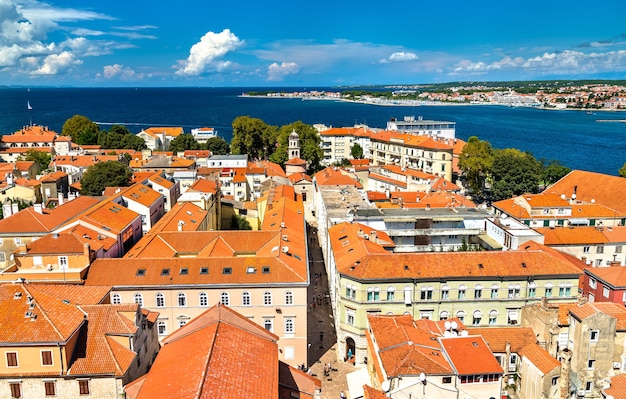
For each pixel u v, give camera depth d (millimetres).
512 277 86125
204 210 123250
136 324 64125
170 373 49344
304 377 61000
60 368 58469
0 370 58281
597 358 71125
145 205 123500
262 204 145375
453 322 71812
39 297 62969
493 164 187375
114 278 81125
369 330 75625
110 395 59406
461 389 62688
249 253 97312
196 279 81250
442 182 172500
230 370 48312
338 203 130750
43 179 154750
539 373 65688
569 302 88062
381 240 99875
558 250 106625
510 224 113875
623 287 81938
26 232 103125
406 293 85250
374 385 68938
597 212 133250
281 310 82188
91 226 96625
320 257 133625
